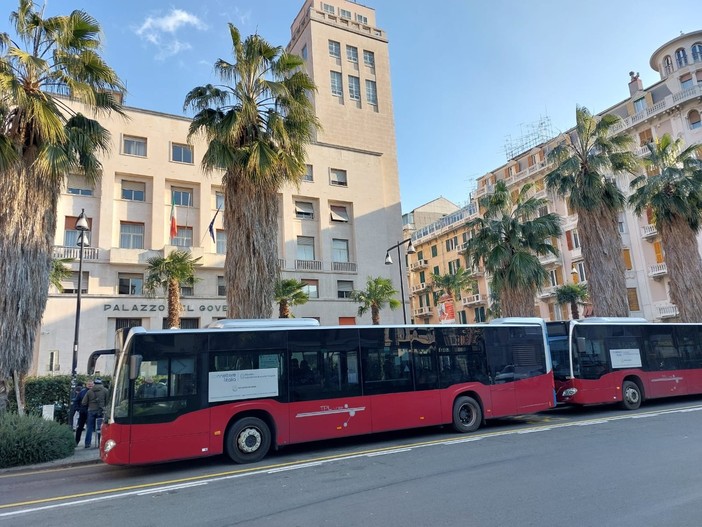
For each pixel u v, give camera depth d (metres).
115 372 9.22
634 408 15.34
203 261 31.20
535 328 13.91
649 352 16.17
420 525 5.09
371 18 49.94
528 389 13.23
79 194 29.20
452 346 12.43
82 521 5.96
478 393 12.47
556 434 10.92
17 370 11.75
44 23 13.03
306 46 44.78
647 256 37.22
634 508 5.33
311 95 42.44
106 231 29.31
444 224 61.22
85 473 9.51
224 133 14.27
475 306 54.62
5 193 12.04
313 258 37.03
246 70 15.23
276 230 15.08
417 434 12.28
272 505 6.22
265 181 14.84
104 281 28.75
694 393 16.61
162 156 31.81
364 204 39.69
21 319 11.80
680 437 9.61
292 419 10.05
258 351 10.07
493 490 6.33
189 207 32.41
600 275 20.36
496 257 23.23
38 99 12.20
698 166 22.67
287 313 28.59
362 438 12.10
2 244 11.87
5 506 6.87
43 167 11.98
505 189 24.50
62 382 16.44
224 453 9.82
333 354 10.83
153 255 29.75
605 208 20.77
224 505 6.37
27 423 10.66
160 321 29.50
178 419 9.05
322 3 47.53
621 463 7.57
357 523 5.27
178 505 6.50
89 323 27.69
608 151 21.11
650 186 22.02
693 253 21.75
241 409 9.61
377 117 44.91
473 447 9.77
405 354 11.72
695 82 35.75
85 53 13.19
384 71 46.72
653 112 36.09
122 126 30.98
